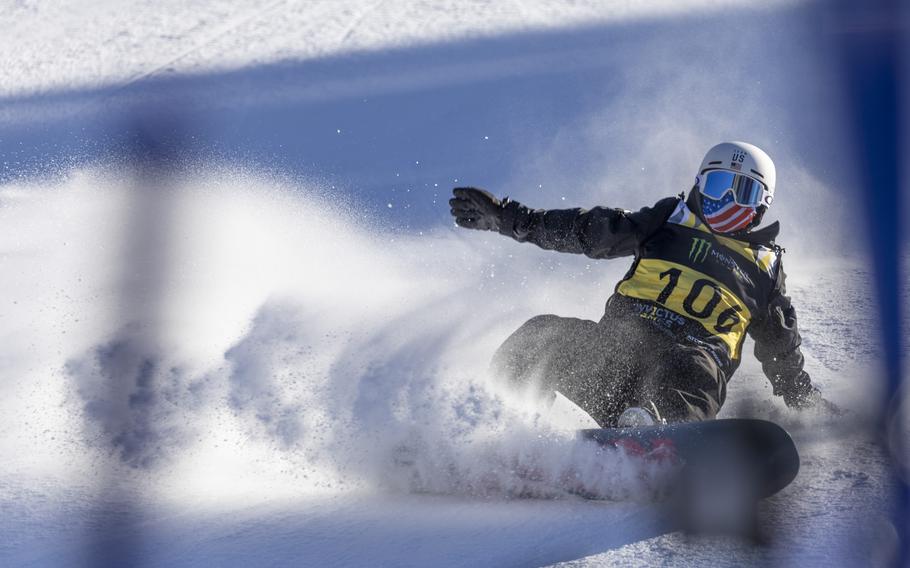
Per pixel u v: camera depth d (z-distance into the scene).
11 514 12.76
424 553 11.55
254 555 11.59
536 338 16.06
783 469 12.34
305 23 62.25
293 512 12.84
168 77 52.12
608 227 16.45
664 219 16.42
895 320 20.59
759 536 11.77
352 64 53.03
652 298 15.81
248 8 66.75
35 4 69.62
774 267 16.34
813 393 16.70
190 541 11.94
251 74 51.91
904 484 13.19
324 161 37.47
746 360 19.88
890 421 15.79
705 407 14.34
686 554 11.28
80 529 12.33
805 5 58.06
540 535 11.93
